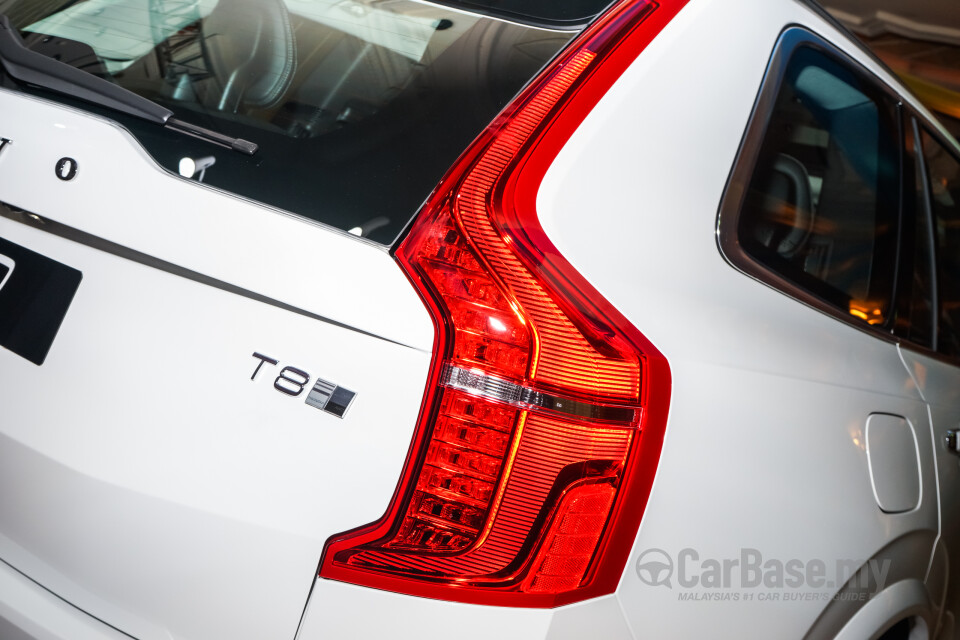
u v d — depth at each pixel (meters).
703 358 1.40
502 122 1.36
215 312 1.22
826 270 1.86
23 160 1.36
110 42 1.61
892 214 2.18
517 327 1.22
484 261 1.23
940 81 10.72
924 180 2.33
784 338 1.60
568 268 1.27
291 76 1.50
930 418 2.04
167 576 1.22
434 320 1.20
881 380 1.88
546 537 1.23
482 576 1.22
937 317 2.31
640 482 1.29
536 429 1.22
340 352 1.18
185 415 1.21
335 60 1.54
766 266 1.64
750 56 1.67
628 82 1.45
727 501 1.42
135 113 1.33
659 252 1.39
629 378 1.28
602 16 1.54
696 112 1.52
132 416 1.22
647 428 1.29
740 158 1.61
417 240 1.23
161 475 1.20
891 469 1.84
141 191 1.28
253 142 1.35
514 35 1.54
